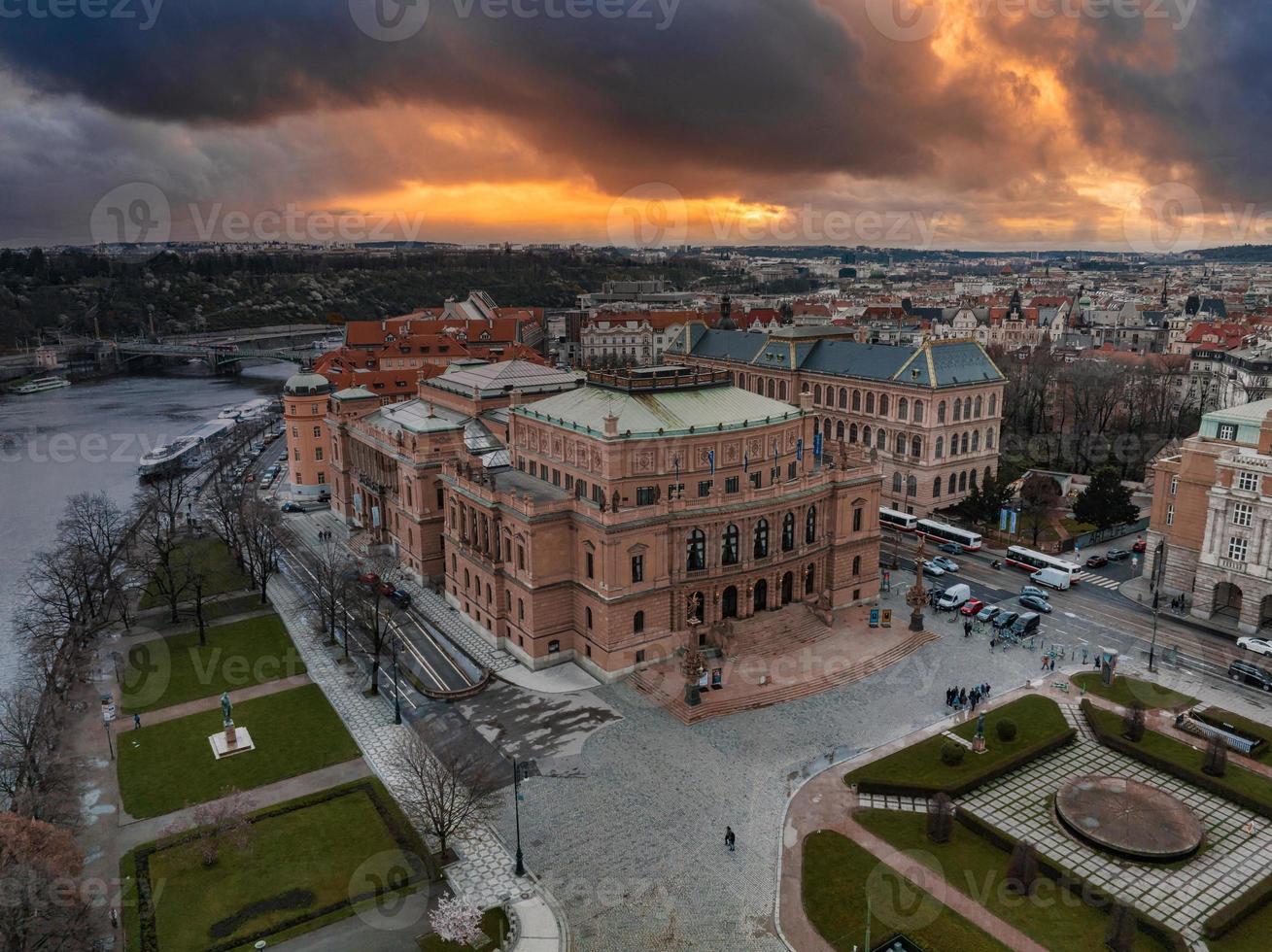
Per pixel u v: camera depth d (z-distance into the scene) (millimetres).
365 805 75938
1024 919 61750
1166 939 59312
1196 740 85125
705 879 66250
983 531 147125
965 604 113938
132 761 83438
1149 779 79688
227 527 138750
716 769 80375
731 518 101000
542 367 146000
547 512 98062
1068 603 118688
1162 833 69375
